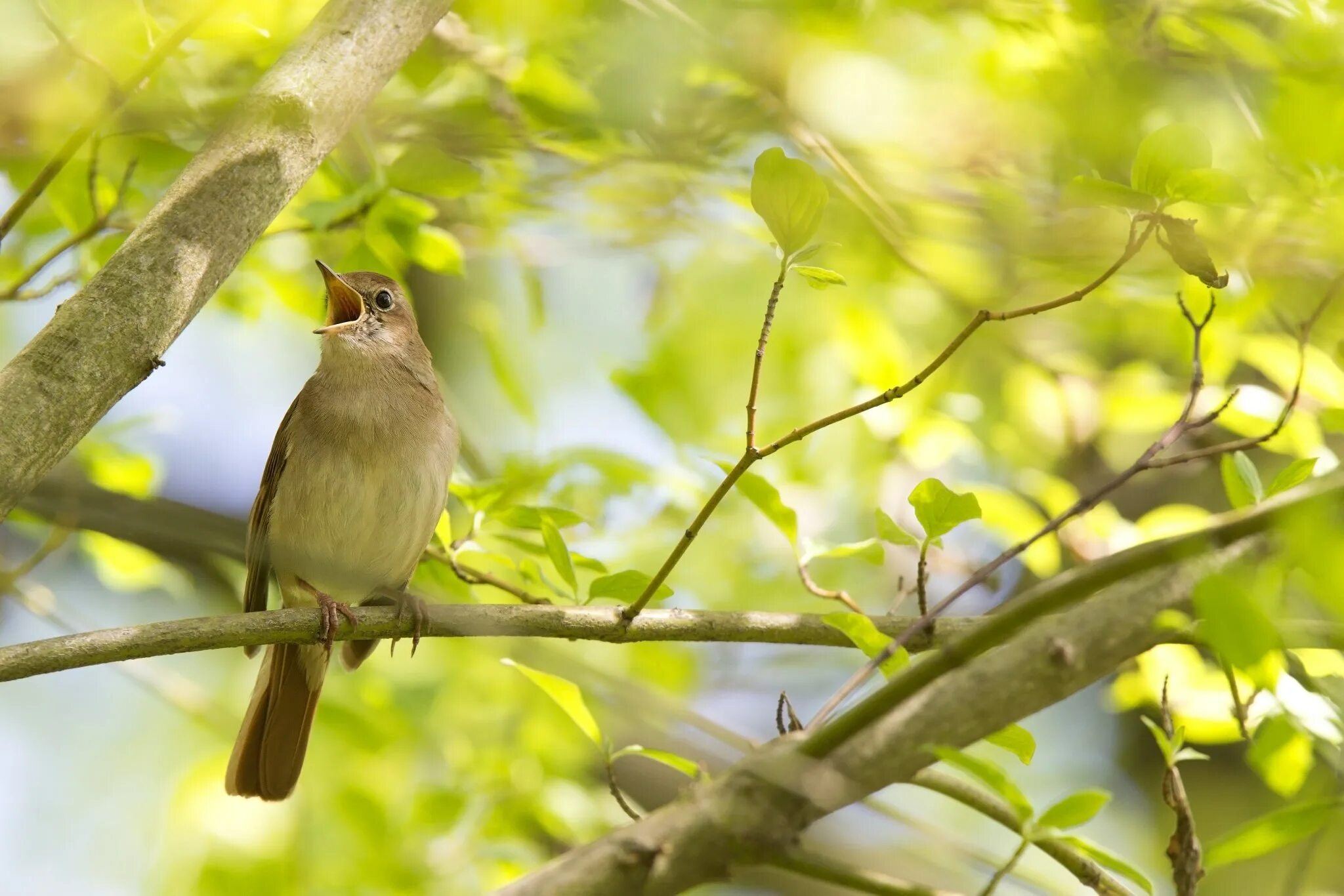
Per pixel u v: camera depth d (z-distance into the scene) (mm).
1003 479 10844
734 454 10383
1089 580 4500
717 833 4262
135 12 7293
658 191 8820
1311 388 7863
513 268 11867
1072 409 9852
